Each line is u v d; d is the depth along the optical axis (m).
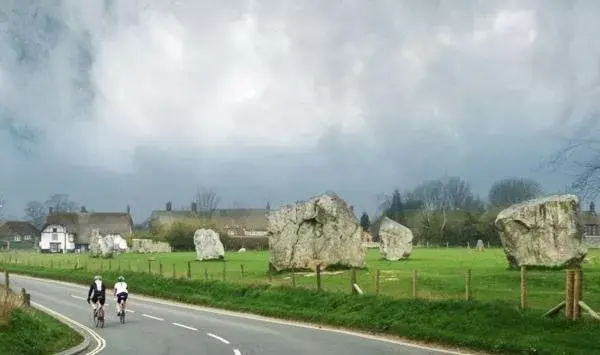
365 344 24.48
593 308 28.11
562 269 43.69
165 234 130.88
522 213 45.00
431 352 22.30
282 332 28.67
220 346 24.77
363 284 41.19
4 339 22.88
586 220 122.88
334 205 53.75
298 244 53.56
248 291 42.38
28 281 68.81
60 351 24.23
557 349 20.81
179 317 36.53
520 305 27.03
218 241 79.06
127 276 60.25
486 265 52.12
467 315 26.45
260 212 191.62
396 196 178.62
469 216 125.19
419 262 59.31
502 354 21.55
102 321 32.94
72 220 187.12
